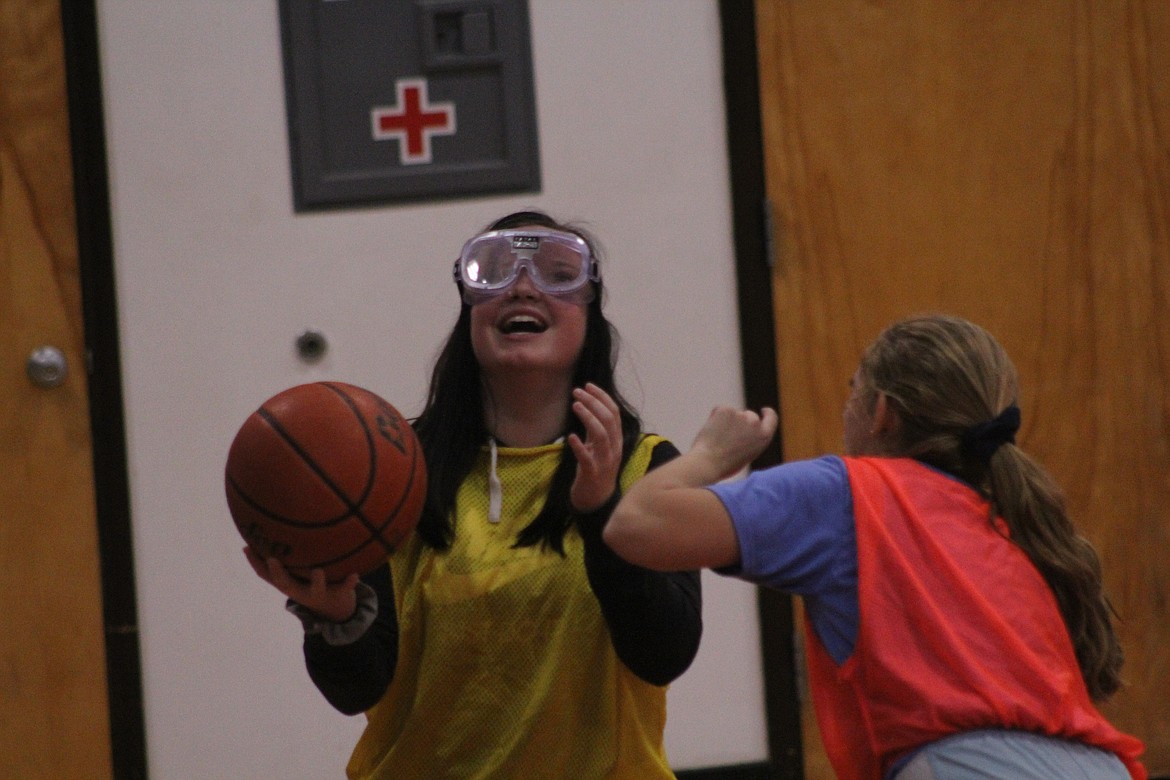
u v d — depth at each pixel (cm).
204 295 1174
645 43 1180
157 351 1173
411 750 670
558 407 714
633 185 1180
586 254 709
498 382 711
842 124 1185
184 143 1176
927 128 1189
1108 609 625
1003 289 1191
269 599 1173
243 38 1177
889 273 1188
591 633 658
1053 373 1195
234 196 1177
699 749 1170
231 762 1168
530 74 1178
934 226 1188
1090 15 1195
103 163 1173
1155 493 1195
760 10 1181
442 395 718
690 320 1181
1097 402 1195
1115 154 1195
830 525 600
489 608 658
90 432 1169
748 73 1181
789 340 1183
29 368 1162
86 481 1166
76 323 1169
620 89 1180
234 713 1169
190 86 1176
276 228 1177
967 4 1190
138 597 1169
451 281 1180
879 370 648
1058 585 611
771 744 1169
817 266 1185
